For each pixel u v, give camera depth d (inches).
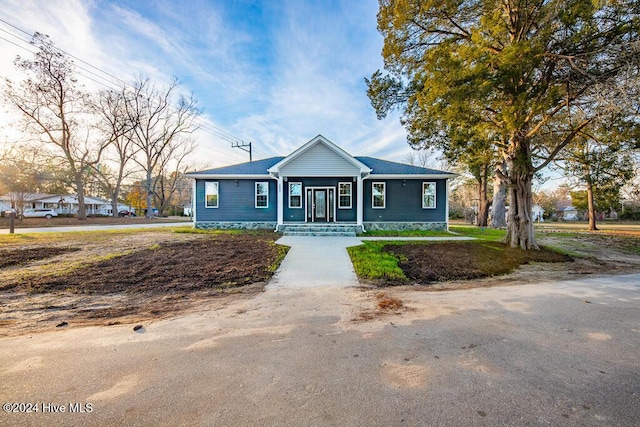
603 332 138.6
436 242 424.2
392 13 392.8
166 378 96.7
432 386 91.7
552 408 80.7
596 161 384.2
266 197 628.1
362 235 524.7
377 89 489.1
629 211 1364.4
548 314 165.0
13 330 141.5
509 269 311.1
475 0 361.4
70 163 944.3
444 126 409.1
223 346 122.3
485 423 74.5
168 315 164.7
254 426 73.3
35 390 89.4
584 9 274.4
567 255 391.5
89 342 126.6
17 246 360.2
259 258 315.6
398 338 130.2
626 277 276.8
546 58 329.4
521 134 372.2
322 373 99.8
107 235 476.1
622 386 92.4
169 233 515.2
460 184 1181.7
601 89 299.1
